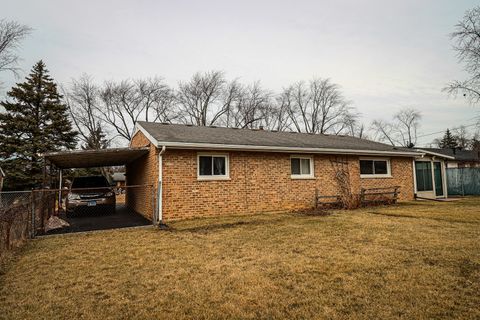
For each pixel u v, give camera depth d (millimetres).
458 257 5211
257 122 39750
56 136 28734
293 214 11438
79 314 3432
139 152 12008
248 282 4293
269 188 12297
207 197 10984
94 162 15570
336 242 6559
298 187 13008
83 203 12586
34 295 3992
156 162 10500
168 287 4191
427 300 3566
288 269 4812
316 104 41844
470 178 21719
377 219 9703
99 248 6543
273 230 8133
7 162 25312
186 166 10711
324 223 9078
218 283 4289
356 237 7000
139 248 6461
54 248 6613
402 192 16453
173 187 10406
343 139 18250
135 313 3430
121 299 3828
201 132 13188
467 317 3146
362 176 15047
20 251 6383
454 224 8555
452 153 32375
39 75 28766
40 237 7902
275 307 3486
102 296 3934
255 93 39969
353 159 14797
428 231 7527
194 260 5457
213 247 6402
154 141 10234
